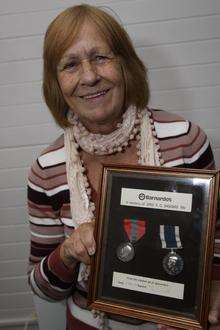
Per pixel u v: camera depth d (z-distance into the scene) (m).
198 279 0.73
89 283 0.81
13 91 1.57
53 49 0.80
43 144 1.65
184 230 0.74
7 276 1.89
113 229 0.79
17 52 1.52
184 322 0.73
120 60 0.83
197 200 0.73
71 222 0.93
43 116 1.61
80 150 0.93
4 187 1.72
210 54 1.48
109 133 0.89
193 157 0.90
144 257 0.77
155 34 1.47
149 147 0.87
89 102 0.81
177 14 1.44
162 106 1.55
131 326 0.90
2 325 1.97
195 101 1.54
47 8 1.46
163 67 1.50
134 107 0.89
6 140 1.65
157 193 0.76
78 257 0.82
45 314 1.20
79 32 0.77
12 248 1.83
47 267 0.91
